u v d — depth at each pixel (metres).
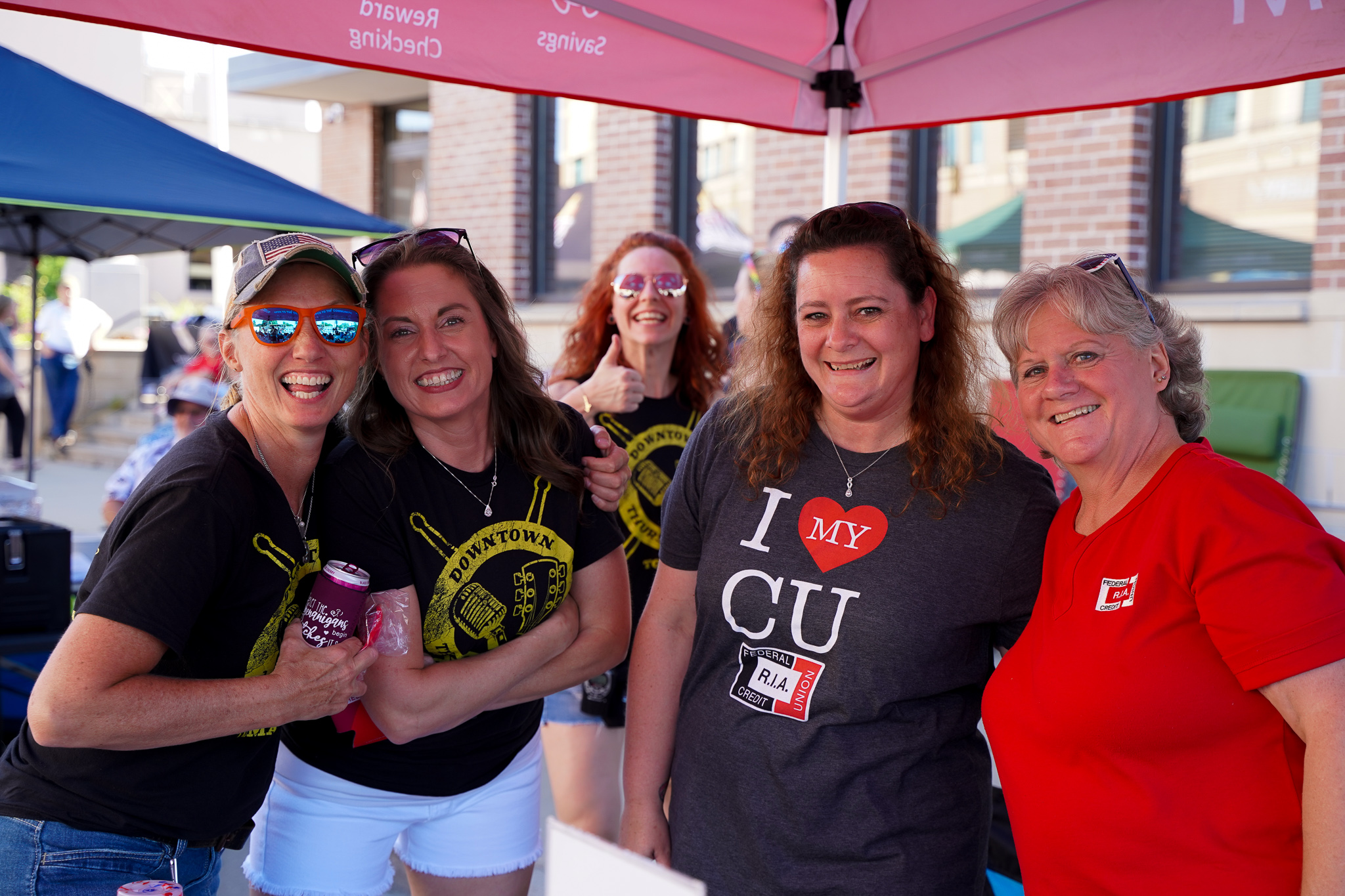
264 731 1.76
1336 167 5.64
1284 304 5.77
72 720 1.45
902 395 1.78
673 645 1.99
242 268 1.66
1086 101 2.58
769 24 2.78
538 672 2.02
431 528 1.90
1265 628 1.29
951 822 1.71
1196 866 1.38
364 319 1.73
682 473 1.99
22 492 4.42
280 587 1.69
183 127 19.58
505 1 2.34
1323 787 1.25
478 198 9.38
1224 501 1.39
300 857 2.02
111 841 1.63
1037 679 1.53
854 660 1.69
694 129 8.30
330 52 2.12
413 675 1.85
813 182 7.45
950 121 2.82
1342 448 5.65
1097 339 1.52
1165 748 1.40
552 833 1.01
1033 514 1.71
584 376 3.29
